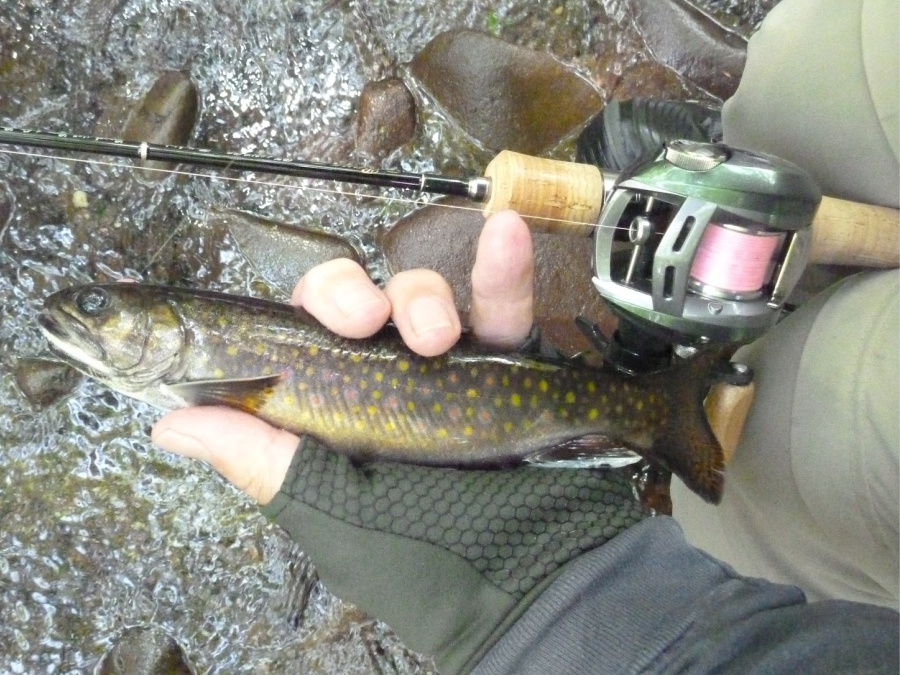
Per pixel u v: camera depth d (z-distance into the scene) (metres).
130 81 0.33
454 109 0.35
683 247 0.21
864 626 0.16
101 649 0.33
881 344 0.24
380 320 0.24
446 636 0.20
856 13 0.25
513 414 0.27
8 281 0.32
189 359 0.27
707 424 0.27
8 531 0.32
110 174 0.33
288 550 0.35
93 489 0.33
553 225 0.24
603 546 0.20
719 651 0.17
